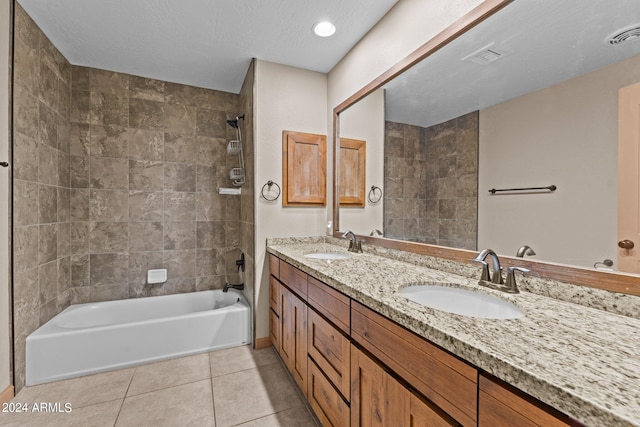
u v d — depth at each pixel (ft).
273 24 6.13
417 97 5.16
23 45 5.73
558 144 3.22
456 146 4.50
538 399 1.63
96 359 6.41
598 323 2.45
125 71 8.35
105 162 8.31
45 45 6.54
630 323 2.45
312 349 4.83
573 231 3.07
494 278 3.58
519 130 3.61
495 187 3.93
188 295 9.00
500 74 3.81
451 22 4.35
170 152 9.06
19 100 5.65
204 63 7.86
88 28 6.29
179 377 6.32
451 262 4.48
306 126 8.11
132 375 6.37
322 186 8.30
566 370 1.67
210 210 9.59
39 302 6.43
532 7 3.41
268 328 7.81
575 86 3.06
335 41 6.77
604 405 1.35
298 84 8.02
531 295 3.30
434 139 4.89
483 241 4.08
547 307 2.87
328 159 8.30
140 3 5.49
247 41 6.77
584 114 2.99
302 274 5.38
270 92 7.70
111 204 8.39
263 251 7.72
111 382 6.09
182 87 9.20
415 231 5.30
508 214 3.76
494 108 3.92
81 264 8.07
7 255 5.38
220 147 9.71
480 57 4.04
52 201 6.97
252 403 5.49
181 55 7.44
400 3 5.40
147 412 5.20
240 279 9.75
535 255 3.42
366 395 3.31
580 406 1.42
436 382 2.36
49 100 6.77
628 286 2.63
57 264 7.22
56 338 6.10
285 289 6.31
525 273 3.47
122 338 6.66
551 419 1.58
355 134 7.02
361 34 6.49
